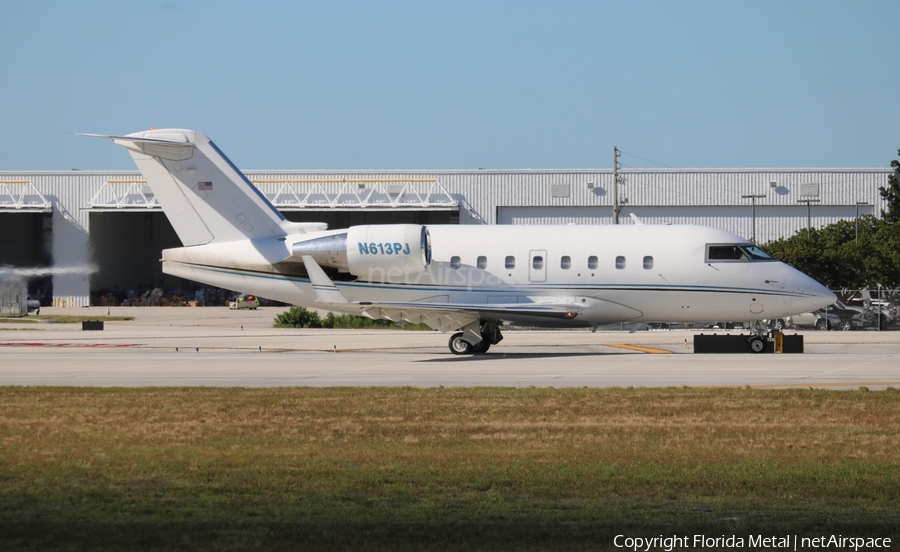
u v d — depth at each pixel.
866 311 158.50
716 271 98.12
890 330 156.50
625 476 40.06
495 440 48.31
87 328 157.75
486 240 101.56
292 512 34.31
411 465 42.50
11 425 53.44
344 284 103.69
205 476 40.34
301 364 90.31
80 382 75.31
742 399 60.84
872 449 45.72
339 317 174.12
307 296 103.25
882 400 60.00
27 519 33.34
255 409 58.25
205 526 32.31
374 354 103.69
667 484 38.66
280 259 102.12
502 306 96.62
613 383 71.50
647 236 99.75
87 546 29.95
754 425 51.88
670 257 98.50
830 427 51.25
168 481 39.44
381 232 100.25
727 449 45.88
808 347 111.38
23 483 39.19
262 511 34.47
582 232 101.06
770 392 63.84
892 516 33.88
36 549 29.66
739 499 36.47
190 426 52.78
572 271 99.50
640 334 145.88
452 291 101.19
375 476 40.19
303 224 104.75
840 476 40.06
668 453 45.00
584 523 32.78
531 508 34.94
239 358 98.25
